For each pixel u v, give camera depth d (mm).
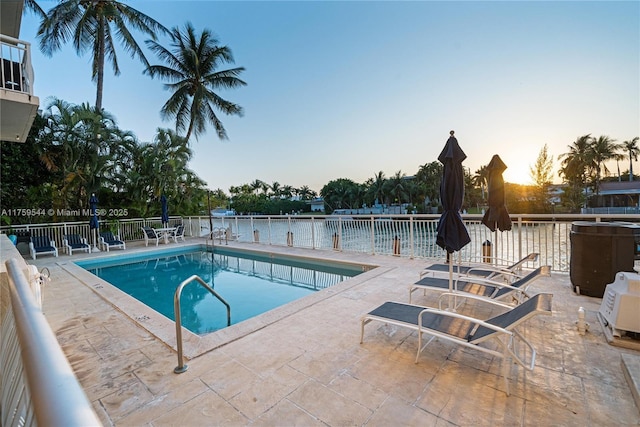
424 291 4816
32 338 820
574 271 4457
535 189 34375
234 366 2781
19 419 871
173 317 5195
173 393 2416
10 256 3545
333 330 3484
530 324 3486
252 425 2049
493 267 5211
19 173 12188
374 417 2096
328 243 9328
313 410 2178
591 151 32781
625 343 2918
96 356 3057
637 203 32062
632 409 2113
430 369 2664
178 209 15914
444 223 3529
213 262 9656
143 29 16375
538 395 2283
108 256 9695
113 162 13719
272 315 3926
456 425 2006
